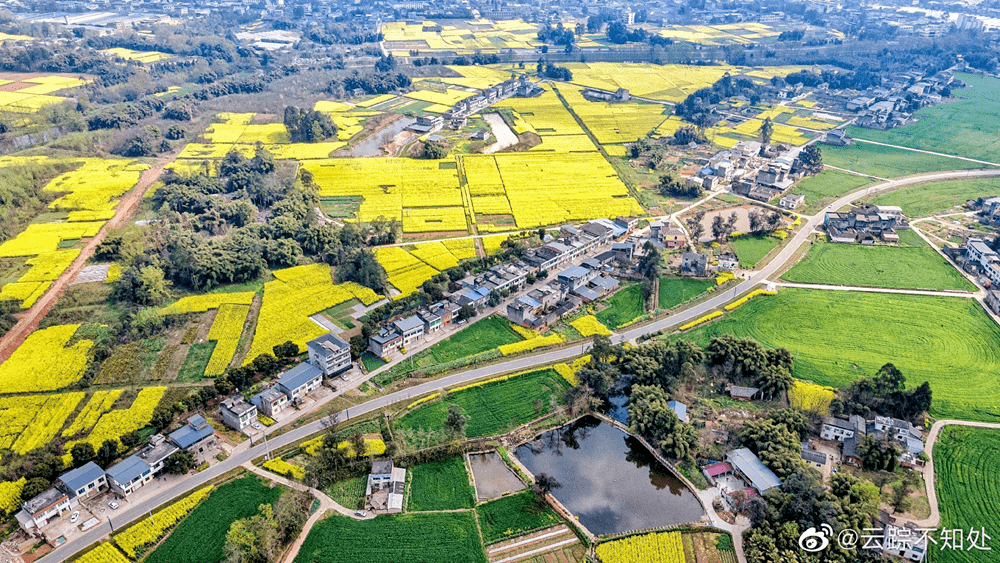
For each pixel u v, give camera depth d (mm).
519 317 199375
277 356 176625
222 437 153125
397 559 124812
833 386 172500
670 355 172375
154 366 177250
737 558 125000
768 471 140000
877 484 139125
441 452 150375
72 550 123562
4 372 172375
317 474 140125
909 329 198625
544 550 127812
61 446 146250
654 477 147375
